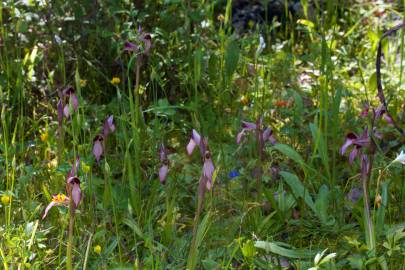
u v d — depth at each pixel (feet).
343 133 17.81
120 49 18.80
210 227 13.94
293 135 17.69
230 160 16.66
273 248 12.92
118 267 12.80
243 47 20.79
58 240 13.76
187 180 15.93
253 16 24.95
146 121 19.07
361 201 14.65
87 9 19.27
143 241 13.82
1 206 14.25
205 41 20.52
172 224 14.08
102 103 19.83
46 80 19.16
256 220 14.25
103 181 15.06
